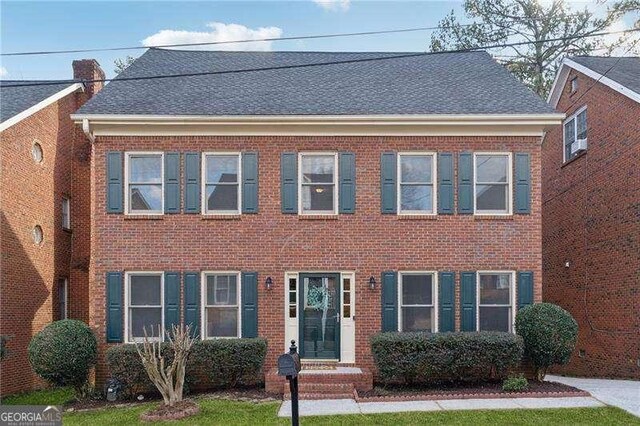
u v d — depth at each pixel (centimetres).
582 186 1716
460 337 1157
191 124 1290
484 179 1315
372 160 1311
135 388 1203
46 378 1166
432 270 1292
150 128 1298
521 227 1297
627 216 1452
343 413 964
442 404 1018
